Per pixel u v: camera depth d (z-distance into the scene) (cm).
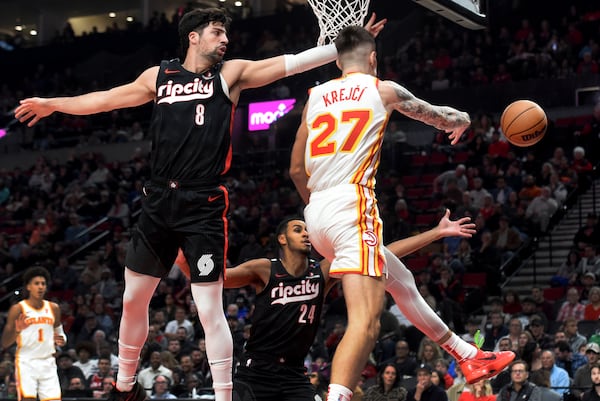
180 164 469
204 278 466
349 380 443
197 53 482
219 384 470
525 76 2312
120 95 496
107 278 1811
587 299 1373
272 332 616
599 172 1850
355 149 485
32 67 3375
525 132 543
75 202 2300
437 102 2384
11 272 2014
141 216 486
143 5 3512
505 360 541
